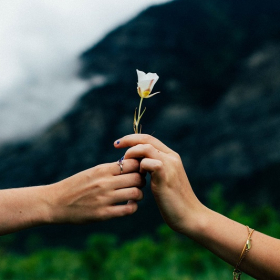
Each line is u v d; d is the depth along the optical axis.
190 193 2.05
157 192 1.98
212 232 1.98
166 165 2.00
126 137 2.12
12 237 11.87
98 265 5.00
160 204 2.01
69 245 11.97
